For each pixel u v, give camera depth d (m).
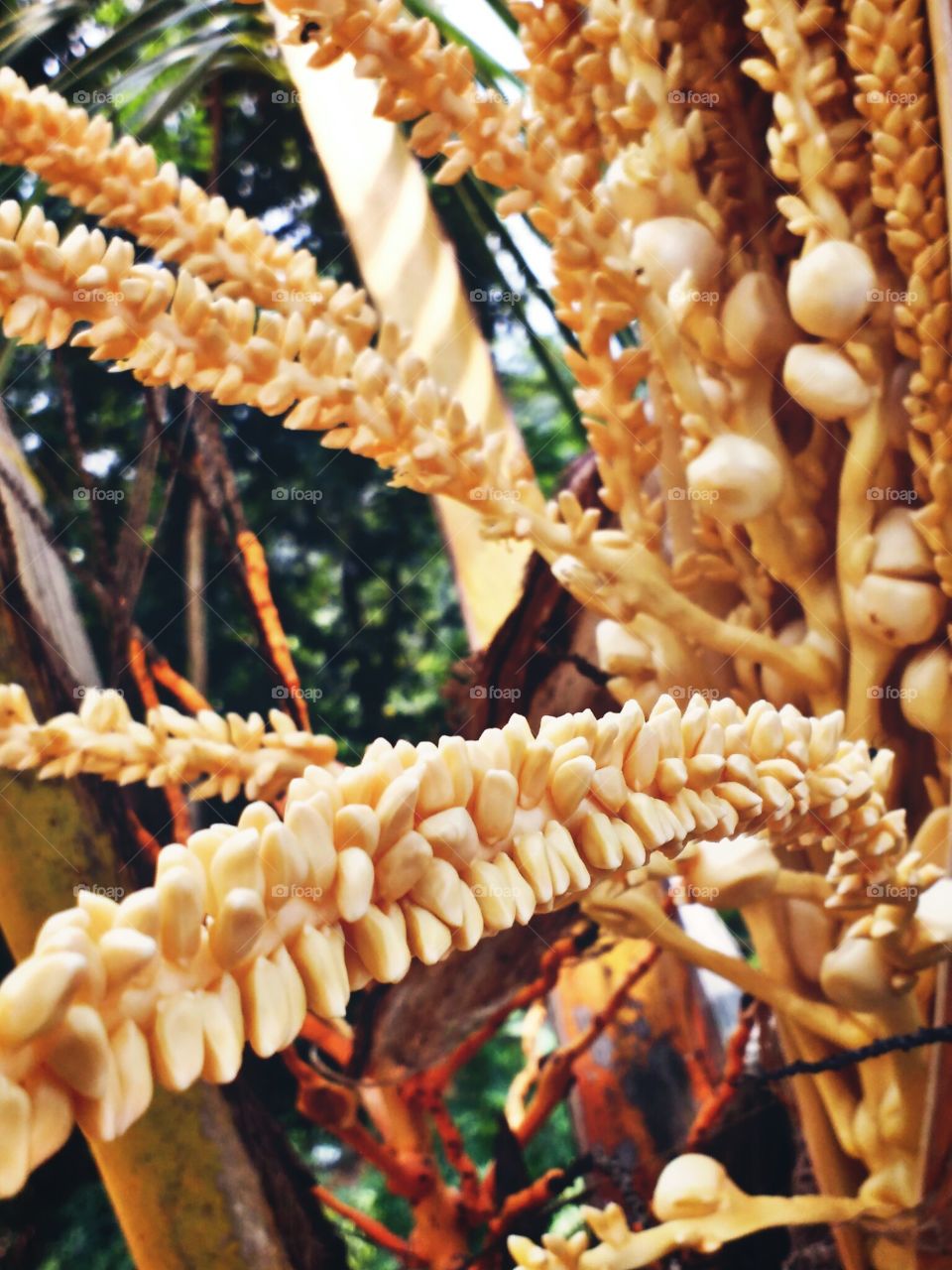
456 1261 0.48
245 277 0.30
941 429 0.30
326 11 0.27
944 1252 0.30
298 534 0.90
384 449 0.29
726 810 0.21
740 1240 0.49
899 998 0.30
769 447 0.32
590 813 0.19
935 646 0.32
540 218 0.30
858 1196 0.33
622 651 0.33
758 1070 0.57
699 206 0.33
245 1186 0.40
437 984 0.41
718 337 0.32
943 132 0.29
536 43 0.34
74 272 0.25
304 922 0.15
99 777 0.43
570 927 0.42
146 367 0.26
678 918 0.69
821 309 0.30
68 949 0.12
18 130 0.27
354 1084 0.41
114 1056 0.12
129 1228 0.39
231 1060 0.13
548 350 0.66
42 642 0.44
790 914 0.33
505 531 0.31
